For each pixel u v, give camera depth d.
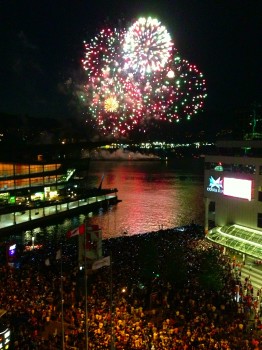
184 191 179.50
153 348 28.36
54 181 132.00
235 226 61.47
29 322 33.72
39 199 122.00
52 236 95.06
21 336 30.92
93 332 31.17
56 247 66.44
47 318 35.12
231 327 32.62
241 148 62.59
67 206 121.88
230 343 29.84
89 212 128.12
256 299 41.84
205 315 34.75
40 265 52.69
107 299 38.66
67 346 30.00
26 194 120.56
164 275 44.88
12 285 41.00
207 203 68.12
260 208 57.84
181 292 41.16
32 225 103.62
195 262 50.34
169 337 30.19
